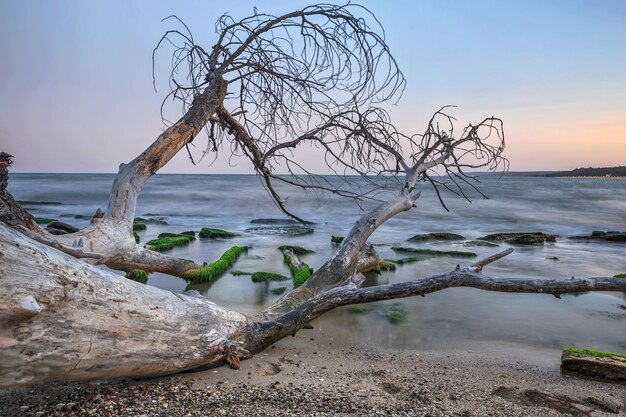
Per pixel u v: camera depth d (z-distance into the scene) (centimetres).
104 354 380
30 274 333
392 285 588
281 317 586
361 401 441
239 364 517
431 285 572
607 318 802
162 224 2219
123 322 395
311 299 607
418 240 1736
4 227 341
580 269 1262
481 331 730
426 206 3459
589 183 9469
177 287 962
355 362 583
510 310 842
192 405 409
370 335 699
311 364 565
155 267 818
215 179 9806
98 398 411
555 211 3222
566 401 480
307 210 3002
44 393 415
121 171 686
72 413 379
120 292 401
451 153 849
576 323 775
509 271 1230
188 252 1404
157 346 422
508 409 441
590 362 549
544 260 1381
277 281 1020
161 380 466
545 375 556
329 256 1384
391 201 852
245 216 2680
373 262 1134
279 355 590
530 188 6606
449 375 546
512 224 2470
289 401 433
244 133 756
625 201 4181
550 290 545
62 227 751
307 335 687
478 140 831
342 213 2822
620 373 534
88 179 9319
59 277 352
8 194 517
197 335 464
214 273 1033
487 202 3941
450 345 665
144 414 384
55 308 347
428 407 438
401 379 524
